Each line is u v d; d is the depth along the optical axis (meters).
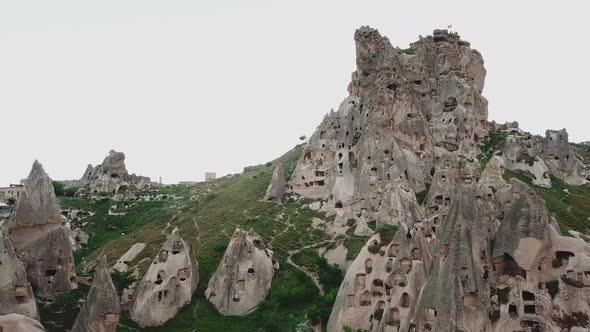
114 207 146.88
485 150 133.25
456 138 127.25
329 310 81.31
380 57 132.75
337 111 133.38
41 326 65.06
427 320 60.34
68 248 86.06
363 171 111.12
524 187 65.56
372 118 117.81
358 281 79.50
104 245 121.88
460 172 104.31
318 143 128.75
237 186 145.25
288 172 136.62
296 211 118.12
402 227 78.06
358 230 102.06
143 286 84.56
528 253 61.62
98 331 71.44
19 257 82.56
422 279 71.88
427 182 113.38
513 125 153.25
